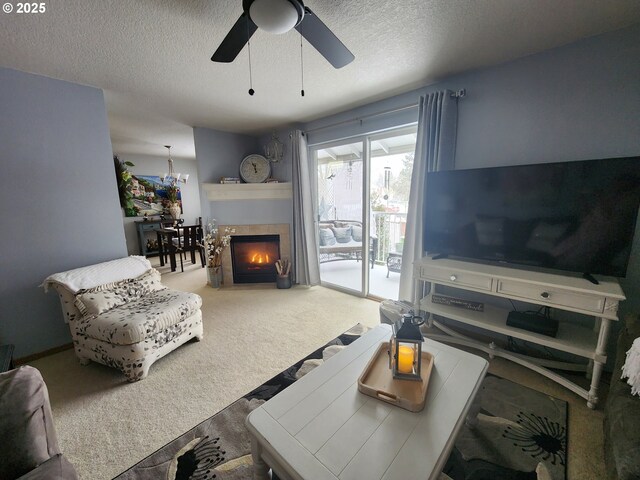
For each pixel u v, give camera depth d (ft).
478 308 6.97
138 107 9.74
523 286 5.72
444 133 7.57
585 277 5.62
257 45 5.85
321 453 2.89
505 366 6.60
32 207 7.21
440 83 7.91
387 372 4.14
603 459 4.24
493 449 4.42
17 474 2.49
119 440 4.69
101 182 8.27
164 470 4.15
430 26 5.39
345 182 12.08
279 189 12.96
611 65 5.62
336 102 9.49
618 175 5.08
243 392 5.83
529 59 6.49
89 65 6.61
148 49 5.94
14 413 2.70
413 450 2.90
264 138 14.06
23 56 6.11
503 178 6.31
